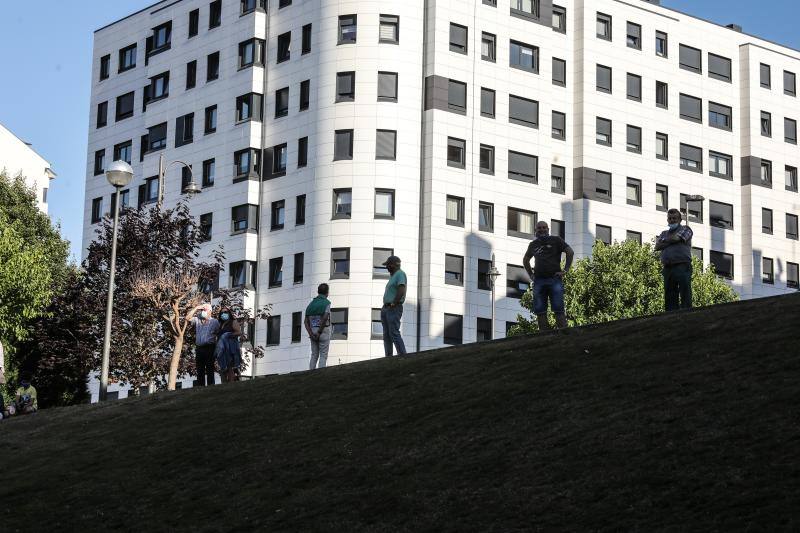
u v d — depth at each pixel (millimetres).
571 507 15836
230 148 100938
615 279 86938
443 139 94812
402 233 92438
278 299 95750
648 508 15156
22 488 23734
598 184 103938
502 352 24500
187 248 63125
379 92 93750
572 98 103938
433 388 23078
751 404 17328
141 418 27656
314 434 22375
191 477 21922
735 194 114250
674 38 111125
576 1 105188
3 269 66938
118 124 115000
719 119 114000
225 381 36125
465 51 97188
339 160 93188
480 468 18156
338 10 94750
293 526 18078
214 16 104938
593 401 19484
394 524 17016
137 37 114312
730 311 22750
